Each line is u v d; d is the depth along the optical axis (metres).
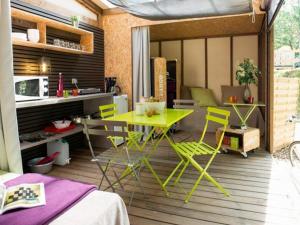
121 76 5.66
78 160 4.33
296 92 4.92
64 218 1.44
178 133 6.18
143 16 4.76
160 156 4.40
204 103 6.89
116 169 3.86
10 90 2.52
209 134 6.10
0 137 2.54
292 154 3.22
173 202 2.82
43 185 1.81
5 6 2.45
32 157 4.04
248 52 7.00
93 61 5.40
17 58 3.62
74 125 4.40
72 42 4.66
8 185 1.82
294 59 5.92
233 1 3.79
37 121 4.11
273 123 4.48
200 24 6.15
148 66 5.45
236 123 6.07
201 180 3.41
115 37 5.64
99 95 4.59
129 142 3.69
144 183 3.34
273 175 3.55
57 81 4.39
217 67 7.32
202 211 2.62
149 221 2.45
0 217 1.42
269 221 2.42
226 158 4.32
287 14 6.96
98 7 5.47
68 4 4.63
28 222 1.36
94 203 1.62
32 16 3.41
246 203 2.77
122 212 1.73
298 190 2.80
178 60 7.63
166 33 7.06
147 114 3.32
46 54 4.13
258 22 5.90
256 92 6.77
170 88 6.98
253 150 4.65
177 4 4.02
